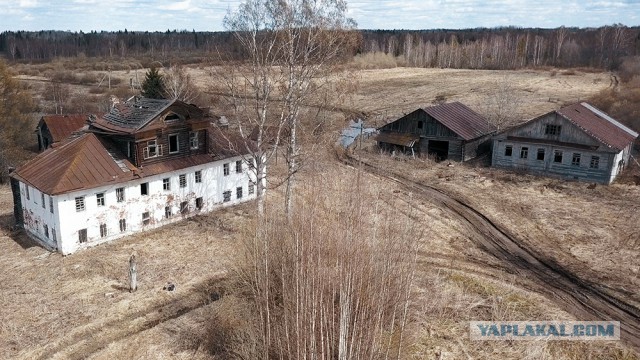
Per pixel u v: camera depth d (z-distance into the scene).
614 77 126.44
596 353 25.75
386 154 64.44
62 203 36.62
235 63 42.25
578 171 53.44
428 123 62.38
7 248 39.41
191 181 44.56
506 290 31.84
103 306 30.81
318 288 22.83
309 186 48.06
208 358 25.73
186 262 36.34
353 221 28.17
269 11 39.97
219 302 30.31
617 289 32.06
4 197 51.81
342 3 41.38
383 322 24.19
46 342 27.33
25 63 175.88
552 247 38.22
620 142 53.50
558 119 53.69
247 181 49.03
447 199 48.41
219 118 58.56
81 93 109.38
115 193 39.62
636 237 39.47
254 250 27.61
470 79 126.88
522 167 56.91
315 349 21.59
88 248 38.69
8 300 31.39
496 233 40.84
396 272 26.08
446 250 37.66
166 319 29.59
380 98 108.19
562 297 31.23
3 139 58.41
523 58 161.25
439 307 29.69
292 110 41.66
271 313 25.88
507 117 79.25
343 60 43.66
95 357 26.11
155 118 41.09
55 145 43.59
